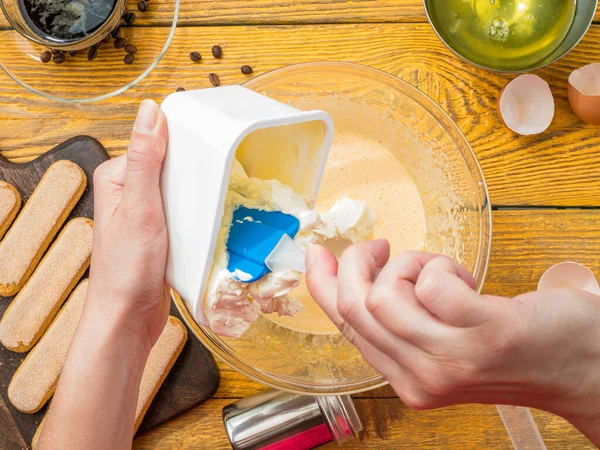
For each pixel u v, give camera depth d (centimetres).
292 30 107
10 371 103
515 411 99
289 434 99
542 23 102
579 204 104
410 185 102
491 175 105
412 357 55
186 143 63
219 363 104
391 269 55
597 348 55
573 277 100
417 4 106
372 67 102
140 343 82
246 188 69
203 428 104
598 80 101
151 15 105
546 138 105
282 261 66
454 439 103
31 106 107
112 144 107
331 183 102
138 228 70
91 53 106
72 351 78
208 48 107
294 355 102
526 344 52
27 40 106
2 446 102
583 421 63
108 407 78
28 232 102
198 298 64
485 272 90
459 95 106
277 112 63
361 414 104
